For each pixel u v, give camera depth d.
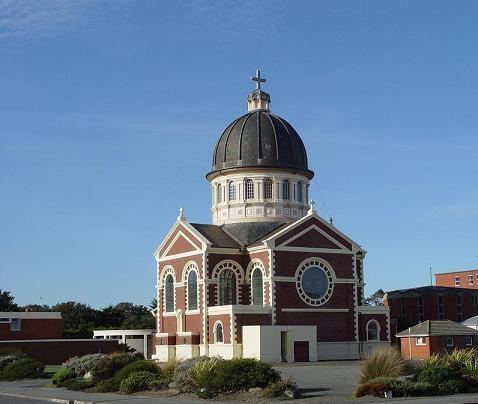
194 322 88.62
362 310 90.56
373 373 45.31
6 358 71.25
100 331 116.25
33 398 47.78
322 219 90.00
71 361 59.06
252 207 94.62
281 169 95.00
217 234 92.19
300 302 86.88
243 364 45.22
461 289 134.00
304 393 44.56
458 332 85.25
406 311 132.88
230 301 89.12
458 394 42.09
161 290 95.25
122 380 50.28
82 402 43.88
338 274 89.94
